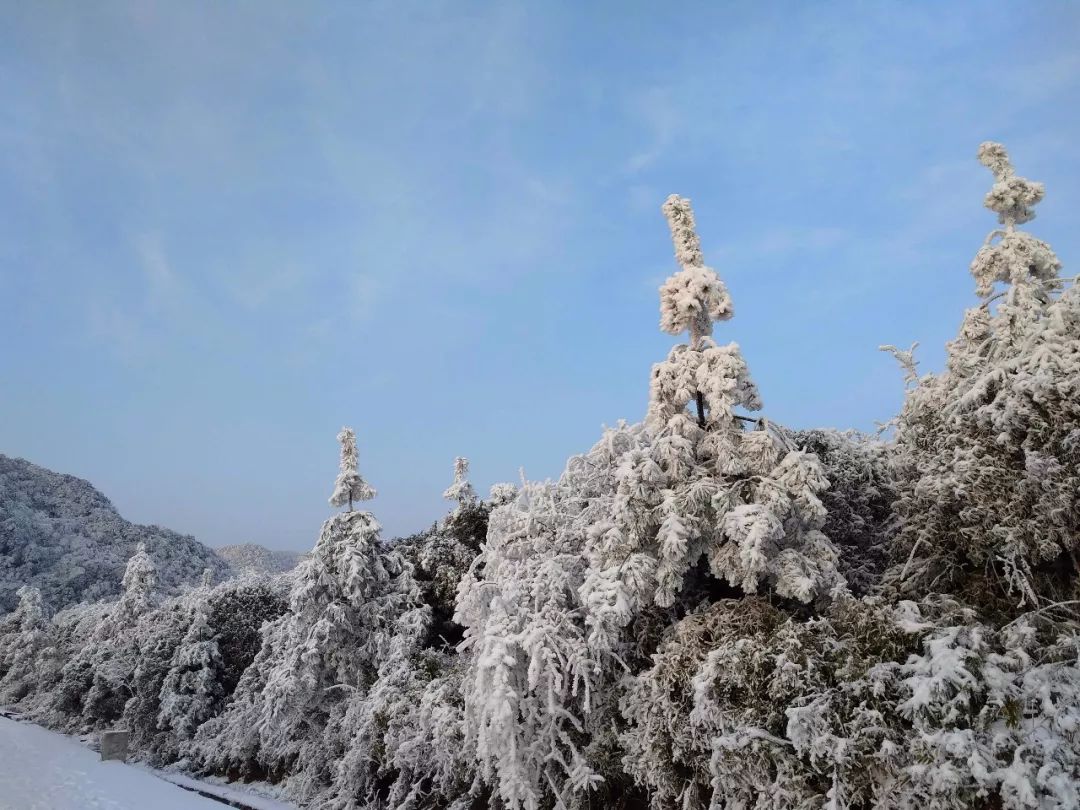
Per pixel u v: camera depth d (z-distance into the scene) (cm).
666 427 1226
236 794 2053
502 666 1127
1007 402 912
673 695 1012
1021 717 745
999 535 910
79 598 7031
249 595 2945
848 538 1346
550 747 1181
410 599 2103
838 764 802
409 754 1520
